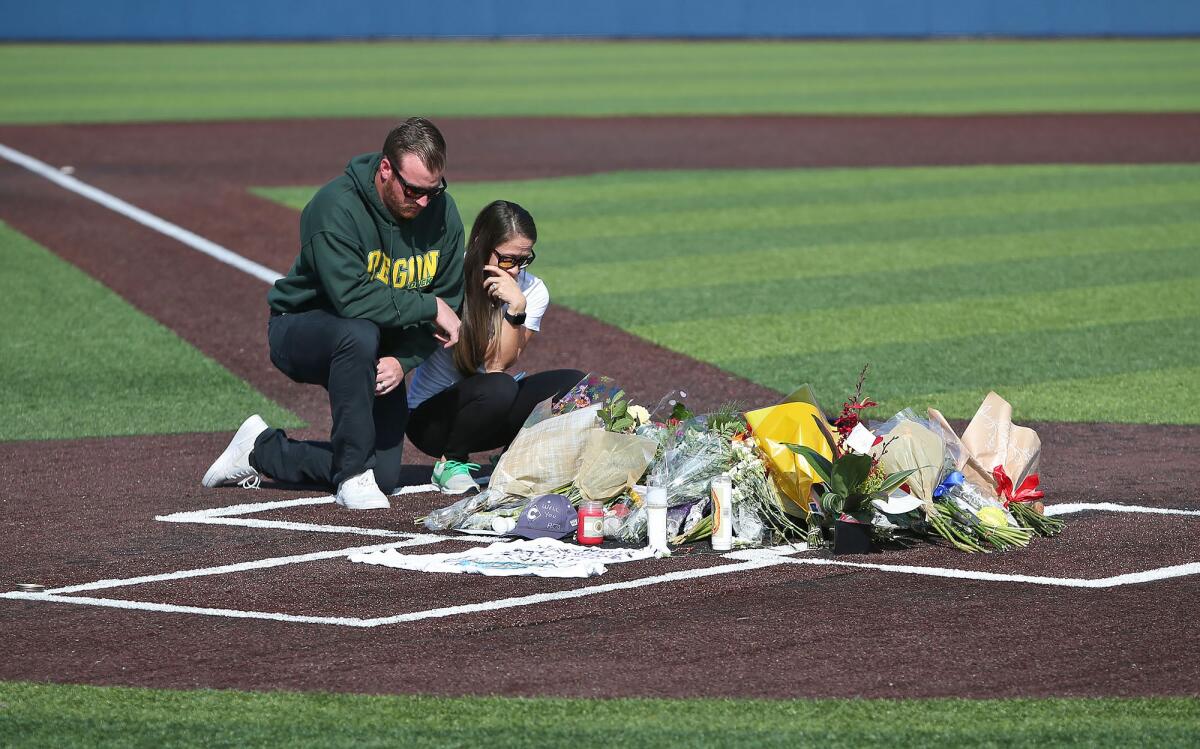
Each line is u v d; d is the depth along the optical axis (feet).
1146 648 62.23
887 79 426.92
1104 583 71.15
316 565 75.10
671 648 62.28
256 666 60.44
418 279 89.04
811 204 219.41
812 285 163.02
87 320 147.33
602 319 146.72
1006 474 81.00
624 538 79.51
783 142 291.99
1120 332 140.56
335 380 85.92
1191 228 199.00
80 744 52.80
